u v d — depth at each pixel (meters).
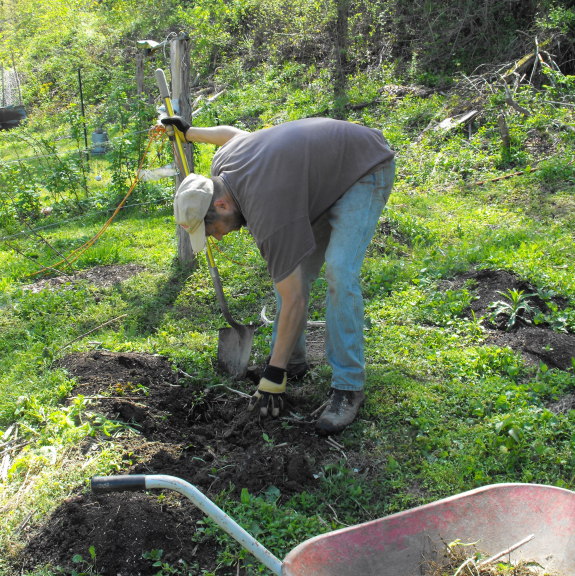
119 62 19.17
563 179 8.48
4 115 17.12
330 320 3.64
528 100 10.37
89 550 2.86
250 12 18.31
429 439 3.64
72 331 5.38
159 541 2.94
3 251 7.74
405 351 4.64
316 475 3.41
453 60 13.27
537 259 5.98
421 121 11.36
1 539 3.00
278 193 3.18
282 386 3.43
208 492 3.29
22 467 3.50
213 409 4.12
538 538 2.47
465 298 5.29
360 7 15.30
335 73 14.18
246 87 15.37
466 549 2.43
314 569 2.20
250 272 6.33
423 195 8.54
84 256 7.07
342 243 3.48
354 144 3.47
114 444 3.63
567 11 12.09
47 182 9.48
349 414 3.75
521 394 4.01
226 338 4.40
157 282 6.30
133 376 4.32
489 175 8.95
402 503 3.22
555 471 3.37
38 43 22.17
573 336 4.70
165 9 20.28
